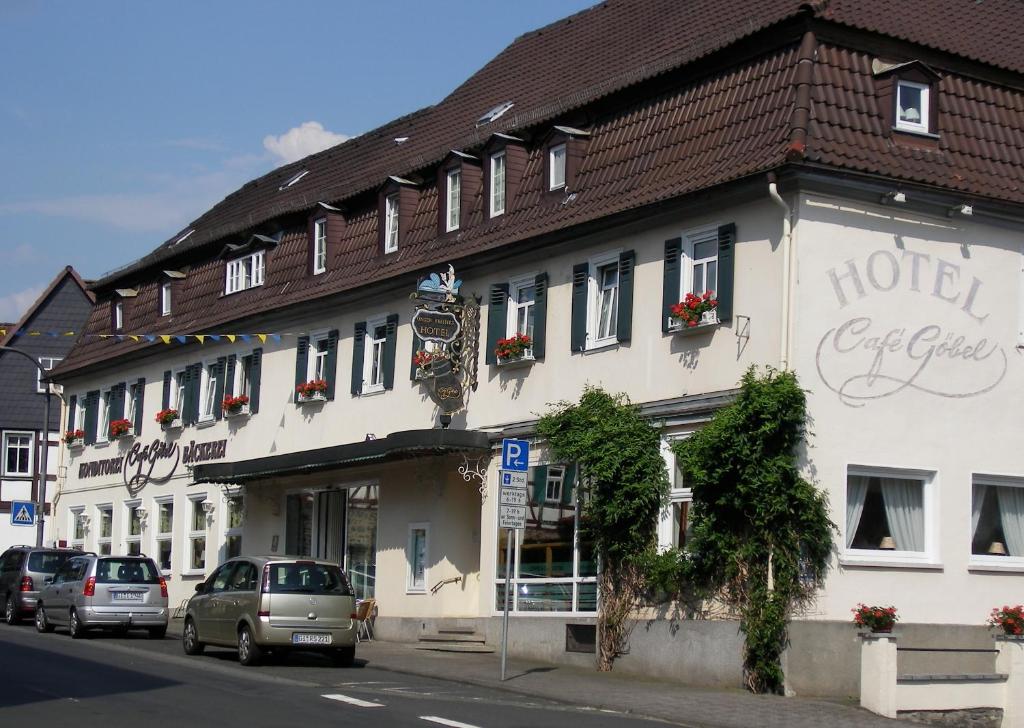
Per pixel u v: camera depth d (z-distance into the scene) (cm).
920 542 2205
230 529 3794
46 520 6072
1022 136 2380
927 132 2247
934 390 2217
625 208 2372
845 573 2106
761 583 2069
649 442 2308
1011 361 2300
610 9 3183
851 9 2280
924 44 2294
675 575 2212
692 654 2180
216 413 3856
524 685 2083
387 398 3106
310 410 3403
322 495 3378
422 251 3014
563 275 2595
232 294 3859
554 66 3142
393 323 3108
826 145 2117
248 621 2288
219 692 1859
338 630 2303
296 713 1652
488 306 2795
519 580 2600
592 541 2414
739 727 1711
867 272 2164
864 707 1889
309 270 3469
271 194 4212
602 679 2198
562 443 2439
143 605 2961
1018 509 2309
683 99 2419
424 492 2936
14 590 3466
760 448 2069
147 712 1638
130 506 4331
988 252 2289
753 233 2184
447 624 2773
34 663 2230
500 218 2791
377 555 3092
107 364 4500
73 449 4756
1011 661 1934
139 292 4503
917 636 2144
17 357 6191
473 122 3212
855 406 2138
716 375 2223
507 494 2111
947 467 2217
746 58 2314
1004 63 2383
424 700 1847
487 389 2773
